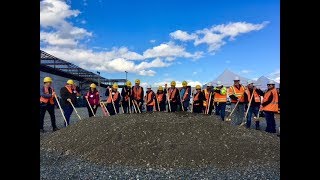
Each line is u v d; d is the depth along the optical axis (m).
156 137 8.41
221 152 7.54
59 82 40.16
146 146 7.91
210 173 6.30
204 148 7.72
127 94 15.80
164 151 7.63
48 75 36.56
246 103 12.54
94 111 14.70
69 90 13.20
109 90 15.59
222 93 14.60
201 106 14.94
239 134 8.79
